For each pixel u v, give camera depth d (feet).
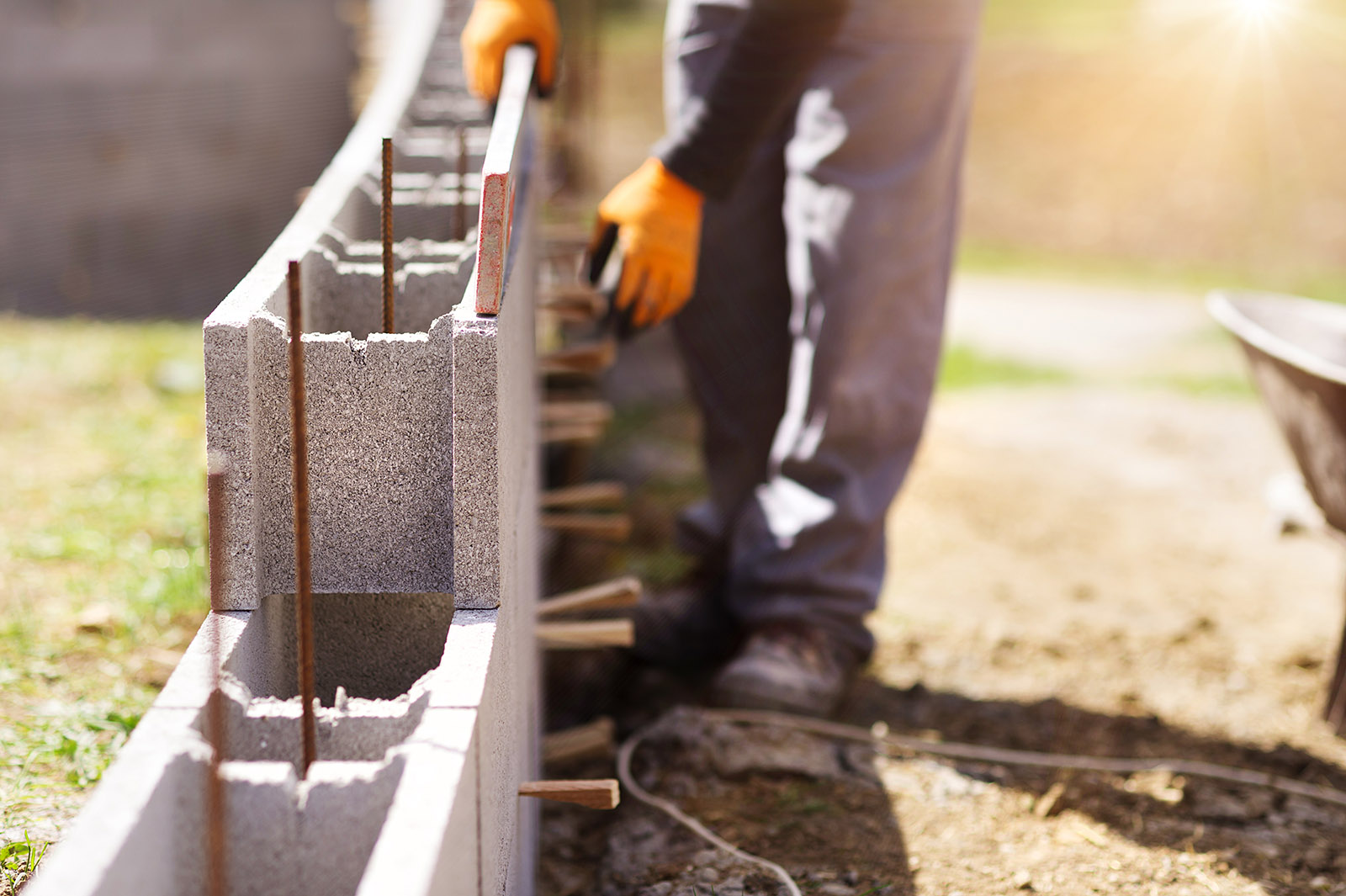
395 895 3.05
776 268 9.59
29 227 29.22
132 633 8.39
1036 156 48.21
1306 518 9.61
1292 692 9.41
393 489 4.85
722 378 9.96
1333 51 50.90
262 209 30.22
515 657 5.38
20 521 10.51
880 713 8.71
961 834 6.92
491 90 9.10
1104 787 7.56
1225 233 42.06
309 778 3.76
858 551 8.74
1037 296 33.50
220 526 4.31
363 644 5.42
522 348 6.46
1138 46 53.83
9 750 6.65
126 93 29.30
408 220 7.66
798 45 7.41
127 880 3.29
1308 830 7.09
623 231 7.80
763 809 7.13
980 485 15.53
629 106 54.24
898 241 8.39
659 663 9.63
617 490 9.86
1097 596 11.73
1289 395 8.04
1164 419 19.56
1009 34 57.77
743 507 10.19
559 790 5.25
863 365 8.48
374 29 29.14
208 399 4.57
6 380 15.07
